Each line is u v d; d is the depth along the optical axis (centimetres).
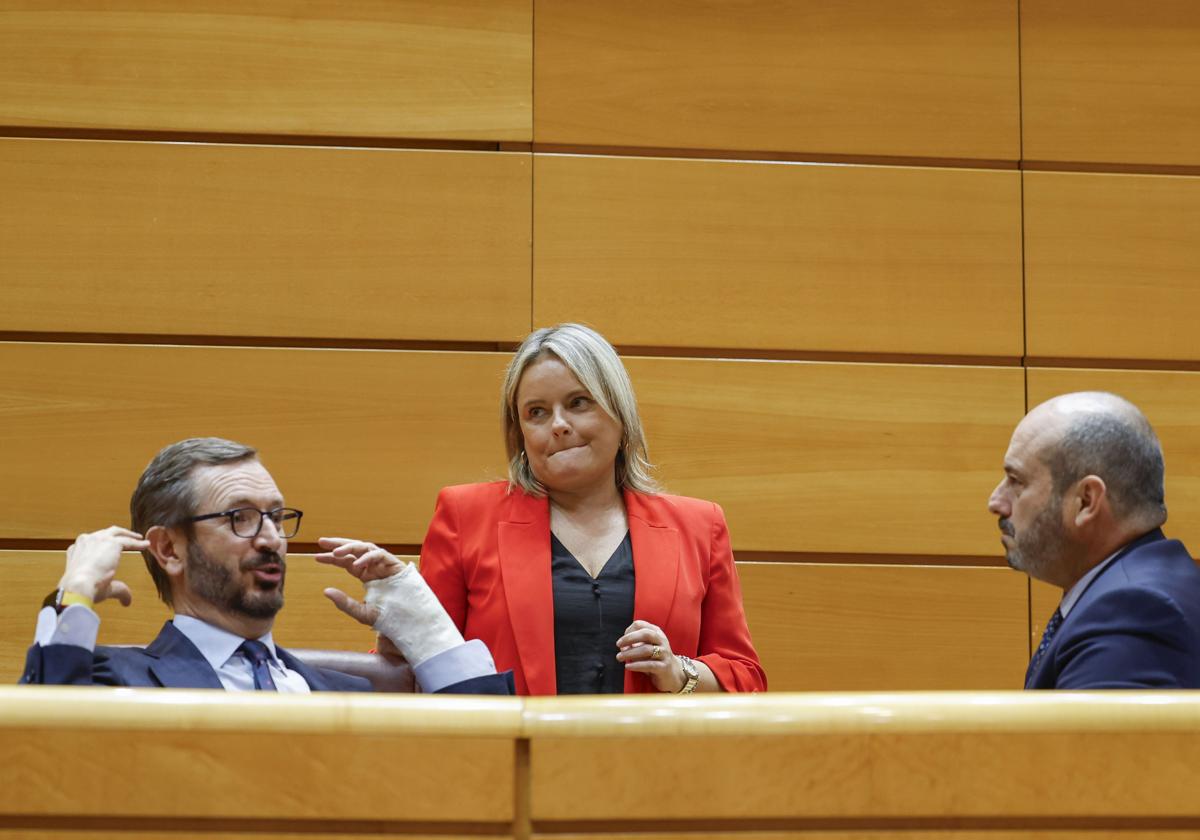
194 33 1208
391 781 437
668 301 1227
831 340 1238
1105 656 657
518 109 1228
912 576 1221
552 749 443
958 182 1260
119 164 1193
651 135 1238
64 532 1155
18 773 429
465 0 1234
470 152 1222
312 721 436
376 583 771
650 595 821
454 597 845
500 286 1212
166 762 432
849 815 445
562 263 1220
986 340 1252
